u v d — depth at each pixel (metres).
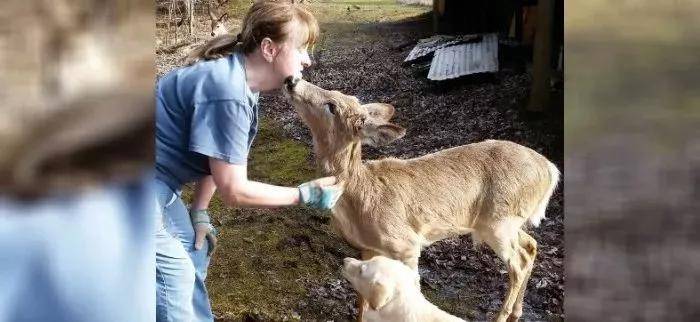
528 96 6.86
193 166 2.39
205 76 2.28
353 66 8.52
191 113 2.27
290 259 4.18
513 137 5.97
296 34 2.40
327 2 12.02
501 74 7.74
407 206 3.14
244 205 2.39
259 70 2.42
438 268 4.14
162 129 2.32
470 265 4.18
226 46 2.40
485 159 3.31
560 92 6.73
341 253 4.29
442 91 7.52
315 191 2.55
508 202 3.27
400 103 7.23
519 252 3.37
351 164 3.08
